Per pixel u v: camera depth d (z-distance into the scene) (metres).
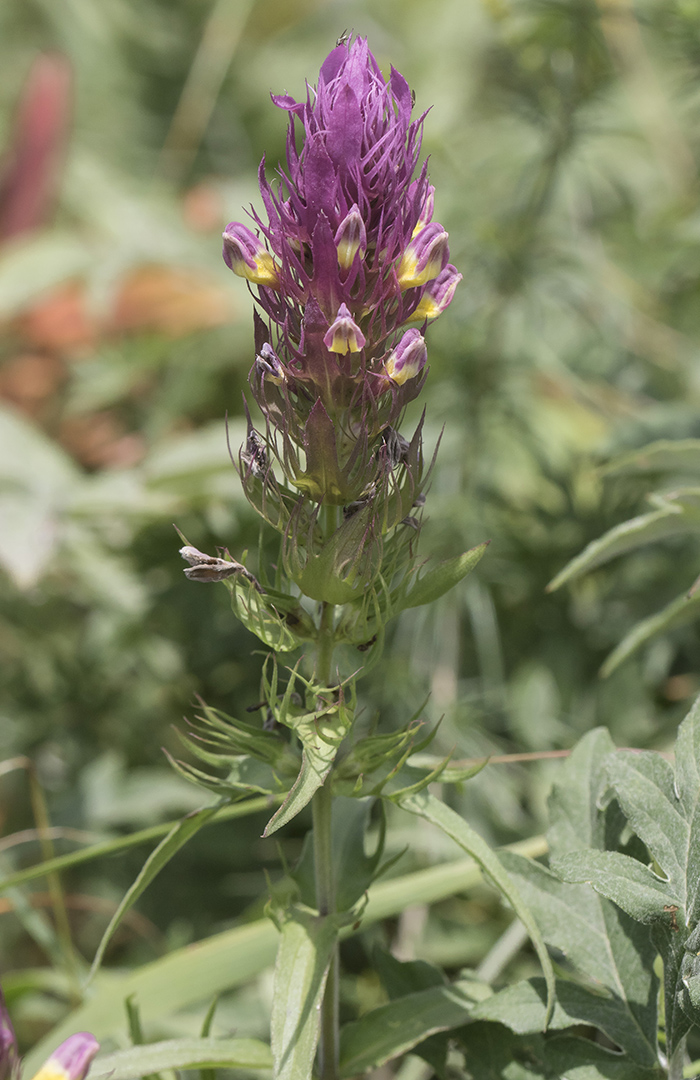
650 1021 0.52
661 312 0.99
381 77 0.49
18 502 0.86
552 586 0.61
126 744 0.94
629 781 0.52
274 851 0.86
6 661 0.99
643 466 0.65
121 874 0.87
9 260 1.03
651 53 0.97
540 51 0.85
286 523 0.51
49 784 0.93
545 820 0.78
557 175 0.91
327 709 0.50
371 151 0.49
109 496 0.87
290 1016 0.51
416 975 0.57
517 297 0.92
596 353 1.06
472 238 0.88
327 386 0.49
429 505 0.89
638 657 0.85
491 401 0.92
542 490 0.99
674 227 0.98
